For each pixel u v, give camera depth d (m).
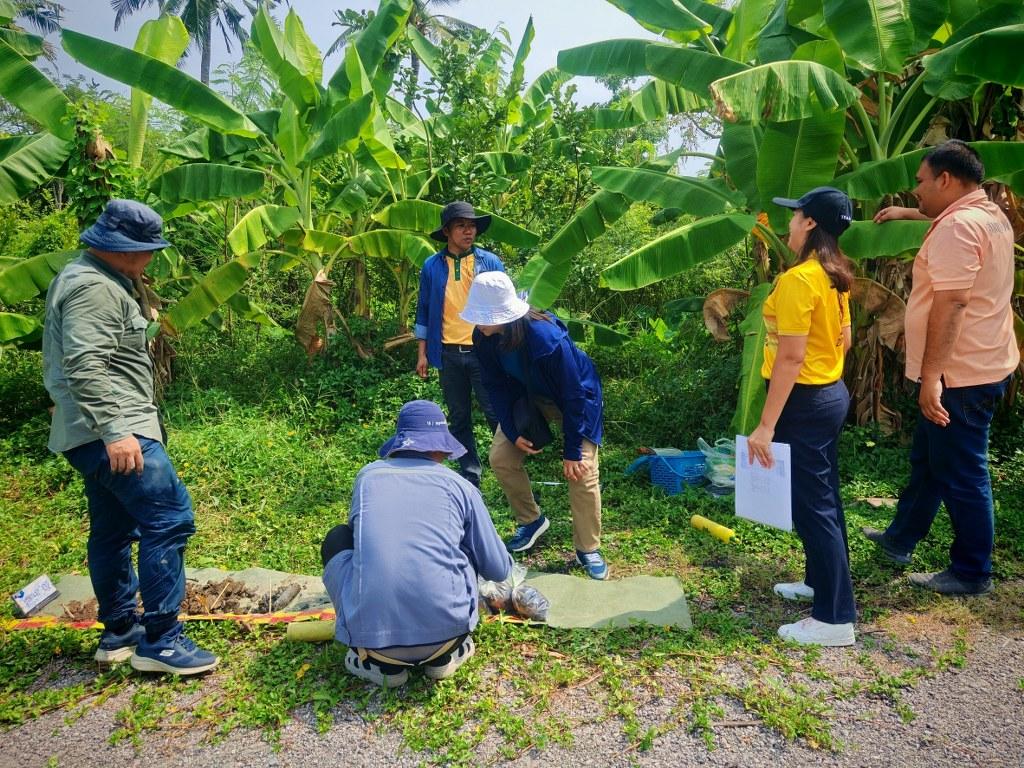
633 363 8.94
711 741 2.65
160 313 7.60
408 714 2.81
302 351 8.48
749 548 4.33
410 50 9.46
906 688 2.96
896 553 4.00
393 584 2.77
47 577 3.79
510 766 2.55
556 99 9.23
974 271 3.28
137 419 2.99
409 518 2.87
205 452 5.60
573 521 4.00
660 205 5.97
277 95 10.99
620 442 6.53
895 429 5.78
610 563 4.21
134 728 2.75
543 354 3.63
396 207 7.75
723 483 5.11
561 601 3.69
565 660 3.18
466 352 5.20
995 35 4.38
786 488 3.15
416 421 3.09
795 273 3.11
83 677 3.14
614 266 5.59
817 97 4.65
